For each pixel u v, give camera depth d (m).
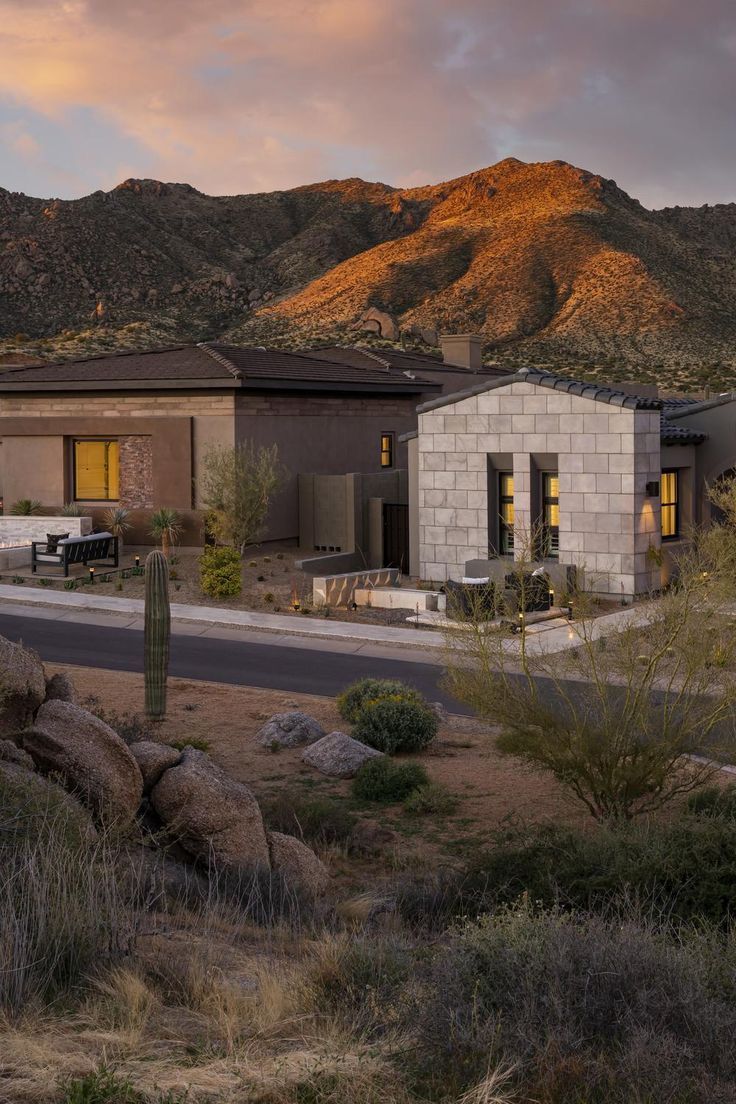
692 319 131.25
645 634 13.87
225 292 161.88
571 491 28.17
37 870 7.09
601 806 13.31
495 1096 5.04
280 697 19.88
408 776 14.77
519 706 13.24
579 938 6.58
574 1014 5.79
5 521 34.22
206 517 33.16
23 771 9.25
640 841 10.30
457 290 152.50
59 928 6.55
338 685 20.89
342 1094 5.05
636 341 124.75
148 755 10.99
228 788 10.74
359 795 14.80
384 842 12.93
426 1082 5.23
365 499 34.66
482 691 13.38
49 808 8.63
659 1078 5.15
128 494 35.41
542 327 137.50
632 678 13.34
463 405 29.78
